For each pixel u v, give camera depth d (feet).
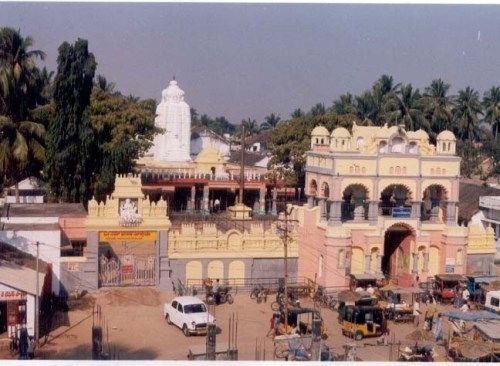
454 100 302.86
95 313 129.80
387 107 281.74
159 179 247.70
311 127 239.71
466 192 234.99
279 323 119.85
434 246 157.17
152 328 122.72
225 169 266.57
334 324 129.80
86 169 192.13
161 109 292.81
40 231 137.18
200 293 147.13
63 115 187.32
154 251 158.20
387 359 108.17
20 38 194.80
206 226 156.25
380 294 140.46
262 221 229.45
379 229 151.84
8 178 203.92
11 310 110.32
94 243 142.20
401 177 152.76
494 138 329.93
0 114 192.54
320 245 150.61
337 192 148.36
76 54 186.70
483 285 147.13
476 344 101.96
